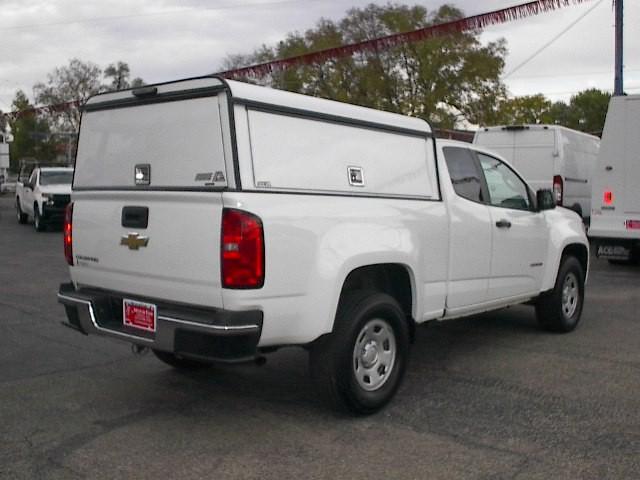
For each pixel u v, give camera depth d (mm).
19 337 7414
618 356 6742
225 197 4332
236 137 4410
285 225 4480
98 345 7094
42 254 14852
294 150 4715
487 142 16422
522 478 4066
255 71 11297
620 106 12078
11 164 69438
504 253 6590
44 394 5570
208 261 4426
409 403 5383
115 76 44625
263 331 4449
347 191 5023
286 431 4809
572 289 7828
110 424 4926
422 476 4098
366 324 4973
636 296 10016
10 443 4578
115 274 5078
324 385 4879
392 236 5191
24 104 44469
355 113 5137
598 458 4340
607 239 12414
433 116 38969
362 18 38719
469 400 5453
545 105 49719
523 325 8156
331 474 4129
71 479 4059
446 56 38781
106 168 5242
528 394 5594
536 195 7188
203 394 5598
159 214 4695
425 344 7277
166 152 4785
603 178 12289
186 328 4422
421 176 5684
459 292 6035
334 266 4719
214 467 4227
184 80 4652
